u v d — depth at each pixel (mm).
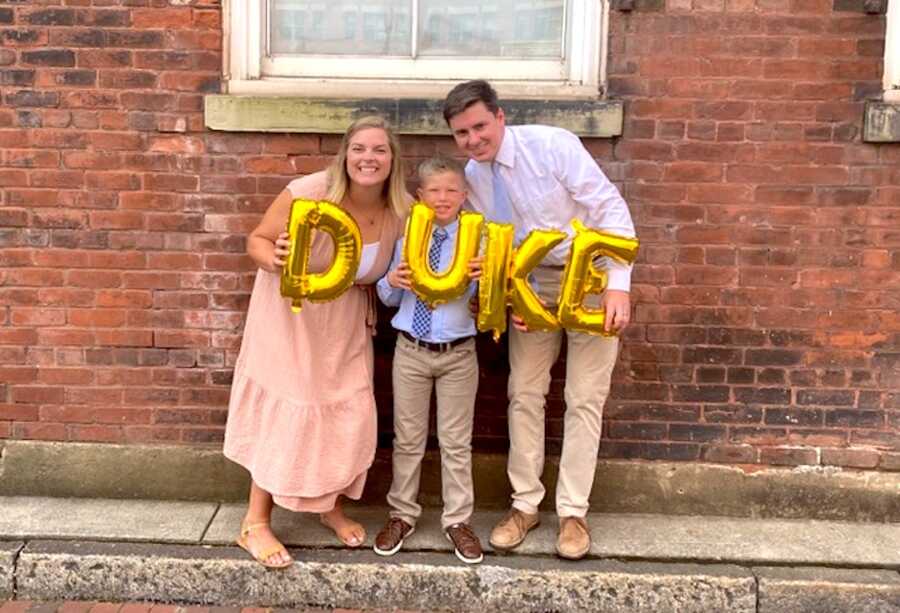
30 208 3709
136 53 3629
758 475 3797
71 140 3670
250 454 3377
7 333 3787
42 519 3654
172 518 3695
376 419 3469
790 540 3607
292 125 3621
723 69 3578
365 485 3848
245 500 3863
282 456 3277
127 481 3861
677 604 3357
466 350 3365
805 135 3602
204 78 3654
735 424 3787
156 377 3826
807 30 3551
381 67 3764
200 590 3404
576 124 3578
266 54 3748
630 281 3598
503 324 3262
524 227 3365
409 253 3139
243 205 3717
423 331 3318
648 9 3561
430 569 3373
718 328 3730
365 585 3381
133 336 3797
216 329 3797
